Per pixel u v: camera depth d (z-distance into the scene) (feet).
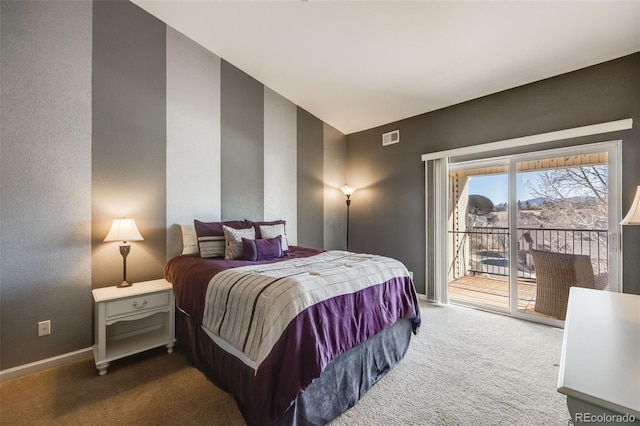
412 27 7.95
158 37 9.07
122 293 7.10
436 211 12.23
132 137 8.50
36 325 6.90
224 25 9.02
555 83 9.52
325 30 8.57
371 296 6.47
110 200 8.07
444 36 8.13
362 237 15.48
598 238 8.82
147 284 8.11
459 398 5.80
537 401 5.69
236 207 11.21
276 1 7.72
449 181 12.55
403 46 8.81
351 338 5.57
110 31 8.09
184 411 5.38
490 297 11.34
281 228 10.85
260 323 4.91
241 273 6.26
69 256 7.38
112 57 8.13
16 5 6.66
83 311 7.57
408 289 7.95
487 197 11.41
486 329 9.30
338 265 7.25
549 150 9.62
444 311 11.06
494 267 11.25
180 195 9.58
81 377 6.57
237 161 11.27
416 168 13.24
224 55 10.57
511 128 10.42
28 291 6.82
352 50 9.32
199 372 6.79
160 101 9.12
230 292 5.78
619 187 8.34
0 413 5.33
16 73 6.65
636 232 8.10
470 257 11.94
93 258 7.76
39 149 6.96
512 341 8.41
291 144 13.42
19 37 6.69
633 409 2.00
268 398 4.34
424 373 6.75
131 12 8.48
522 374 6.66
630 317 3.80
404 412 5.39
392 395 5.92
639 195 4.69
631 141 8.16
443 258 12.01
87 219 7.67
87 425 5.03
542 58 8.68
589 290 5.22
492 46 8.36
